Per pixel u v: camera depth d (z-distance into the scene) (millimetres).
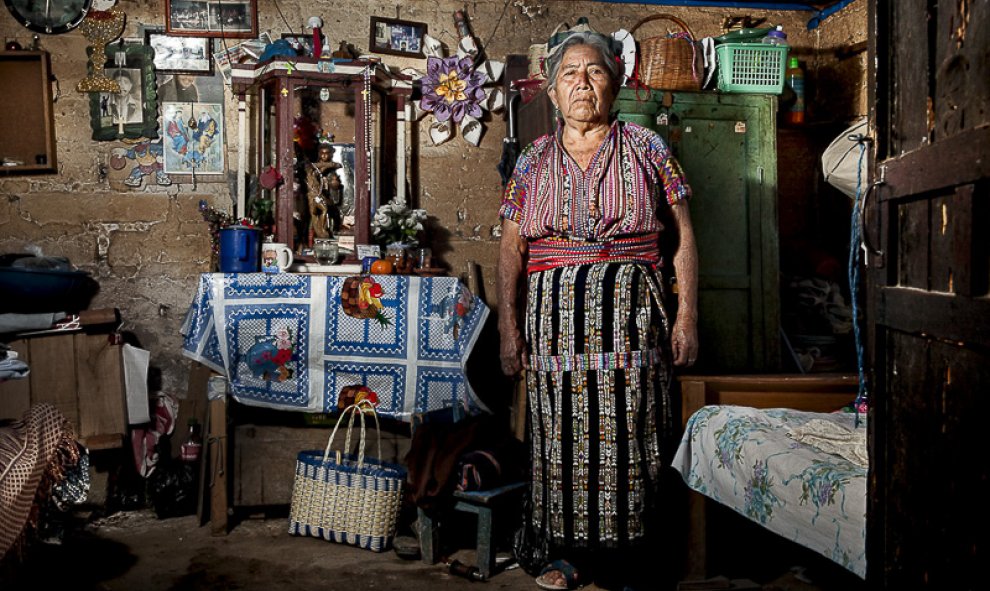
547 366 2770
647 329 2721
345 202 4066
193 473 3893
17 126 4090
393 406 3703
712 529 3377
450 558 3348
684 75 3629
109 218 4152
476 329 3777
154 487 3820
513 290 3008
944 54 1577
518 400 3713
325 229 3980
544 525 2818
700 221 3652
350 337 3676
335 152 4090
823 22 4578
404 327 3699
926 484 1643
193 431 3953
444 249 4426
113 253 4156
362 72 3912
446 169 4422
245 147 4051
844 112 4438
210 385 3641
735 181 3682
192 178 4199
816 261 4266
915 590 1687
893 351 1808
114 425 3938
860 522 1949
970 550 1472
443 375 3734
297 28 4266
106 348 3957
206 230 4215
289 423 3762
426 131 4402
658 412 2768
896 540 1771
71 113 4117
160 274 4191
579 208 2766
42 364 3889
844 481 2055
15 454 2555
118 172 4148
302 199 3969
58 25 4082
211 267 4082
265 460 3729
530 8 4473
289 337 3629
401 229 4023
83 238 4137
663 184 2891
